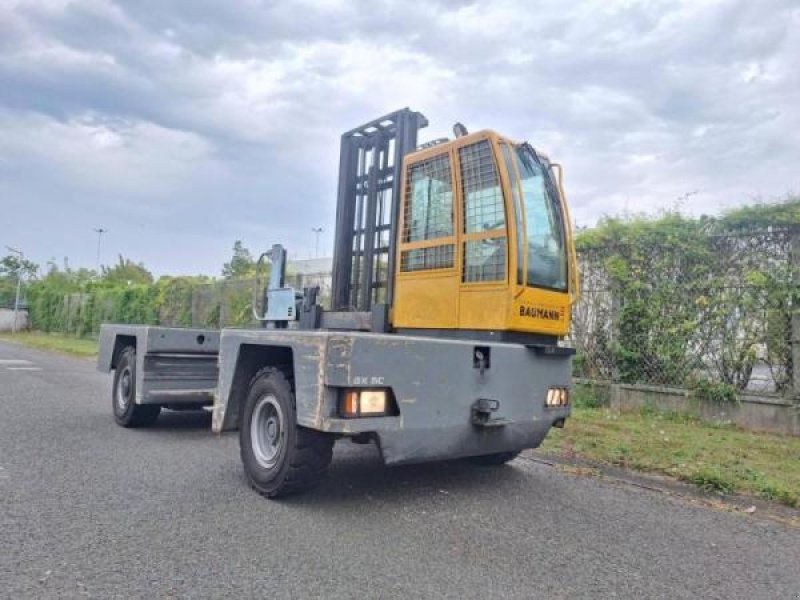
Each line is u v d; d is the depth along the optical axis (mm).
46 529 3508
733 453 5750
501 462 5434
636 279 8109
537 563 3256
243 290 15961
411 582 2945
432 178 5105
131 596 2701
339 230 6133
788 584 3123
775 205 6969
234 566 3072
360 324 5551
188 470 5016
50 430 6582
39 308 36750
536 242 4805
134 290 22781
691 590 3004
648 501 4523
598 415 7711
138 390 6641
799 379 6691
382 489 4629
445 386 4082
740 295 7234
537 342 4766
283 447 4152
